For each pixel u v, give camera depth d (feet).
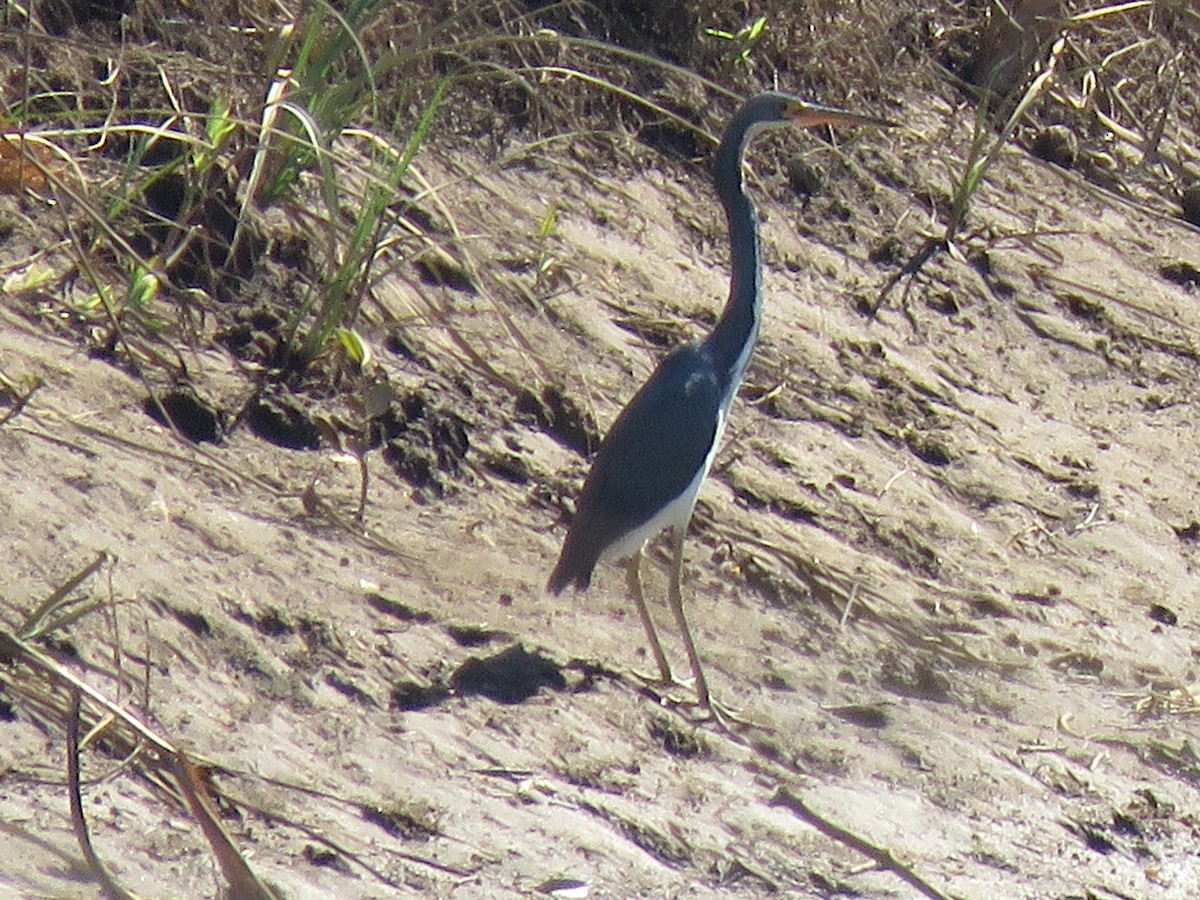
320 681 31.60
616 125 49.19
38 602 30.63
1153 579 41.86
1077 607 40.22
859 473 42.50
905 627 38.01
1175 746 35.96
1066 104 57.98
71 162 38.04
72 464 33.94
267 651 31.78
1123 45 60.34
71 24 43.55
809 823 31.45
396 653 32.78
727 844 30.48
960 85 56.90
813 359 45.65
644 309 44.65
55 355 36.40
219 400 37.14
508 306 42.70
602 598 36.81
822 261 48.83
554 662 33.83
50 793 27.37
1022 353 48.75
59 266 38.27
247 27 44.83
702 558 38.55
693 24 51.19
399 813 29.25
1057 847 32.50
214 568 33.01
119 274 38.78
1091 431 46.70
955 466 43.78
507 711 32.27
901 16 56.90
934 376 46.70
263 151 39.99
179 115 39.29
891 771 33.65
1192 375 49.78
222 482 35.32
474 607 34.71
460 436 38.78
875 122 38.88
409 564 35.14
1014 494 43.47
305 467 36.73
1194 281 53.52
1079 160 56.90
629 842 29.96
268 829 28.12
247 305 39.55
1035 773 34.47
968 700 36.40
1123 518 43.60
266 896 25.79
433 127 46.19
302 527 34.94
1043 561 41.52
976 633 38.55
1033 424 46.32
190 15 44.70
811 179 50.88
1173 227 55.72
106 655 30.27
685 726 33.30
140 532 33.09
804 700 35.35
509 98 48.08
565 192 46.96
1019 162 55.62
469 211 44.70
